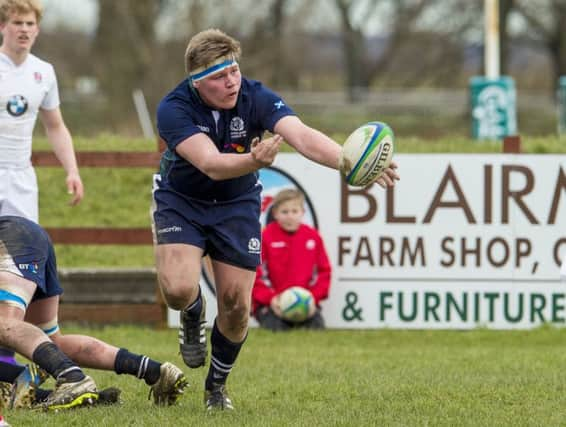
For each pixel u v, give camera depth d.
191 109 20.06
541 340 36.62
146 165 38.78
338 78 183.25
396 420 20.48
